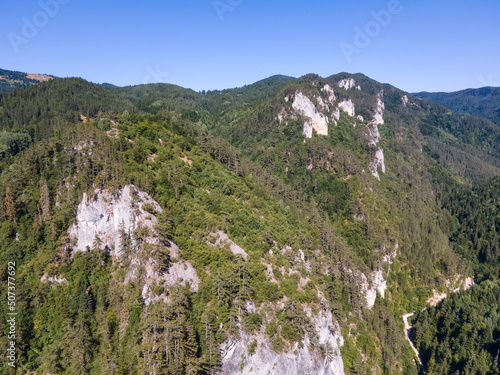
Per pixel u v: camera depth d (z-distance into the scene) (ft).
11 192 328.29
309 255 405.18
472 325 471.21
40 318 280.10
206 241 326.03
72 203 318.04
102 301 283.18
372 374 381.60
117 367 254.06
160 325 247.91
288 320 303.27
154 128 482.69
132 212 305.53
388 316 482.28
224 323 272.72
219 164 506.07
